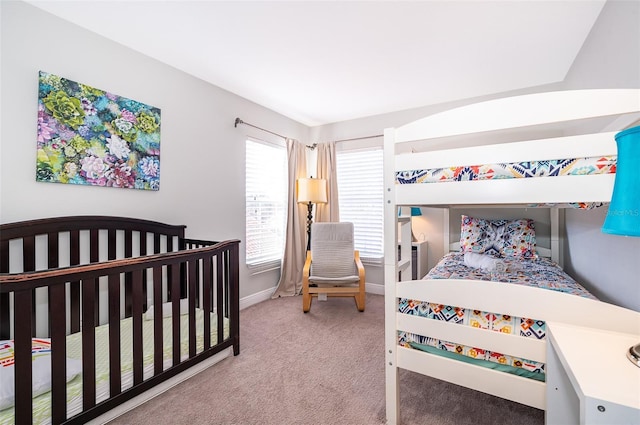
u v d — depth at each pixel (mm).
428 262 3678
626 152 851
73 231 1998
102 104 2156
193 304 1869
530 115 1159
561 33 2094
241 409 1594
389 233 1475
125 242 2277
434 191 1351
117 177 2242
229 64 2588
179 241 2623
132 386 1562
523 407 1609
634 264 1523
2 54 1733
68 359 1490
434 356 1398
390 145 1455
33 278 1177
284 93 3225
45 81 1885
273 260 3752
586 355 926
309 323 2820
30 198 1844
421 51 2348
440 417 1533
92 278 1370
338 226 3709
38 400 1303
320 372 1958
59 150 1948
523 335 1212
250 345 2357
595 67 1977
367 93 3211
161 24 2023
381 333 2586
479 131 1251
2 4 1730
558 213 2992
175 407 1604
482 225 3145
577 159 1095
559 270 2447
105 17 1952
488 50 2328
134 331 1553
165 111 2580
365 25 2012
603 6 1806
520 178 1185
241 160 3326
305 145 4285
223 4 1809
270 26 2033
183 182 2732
